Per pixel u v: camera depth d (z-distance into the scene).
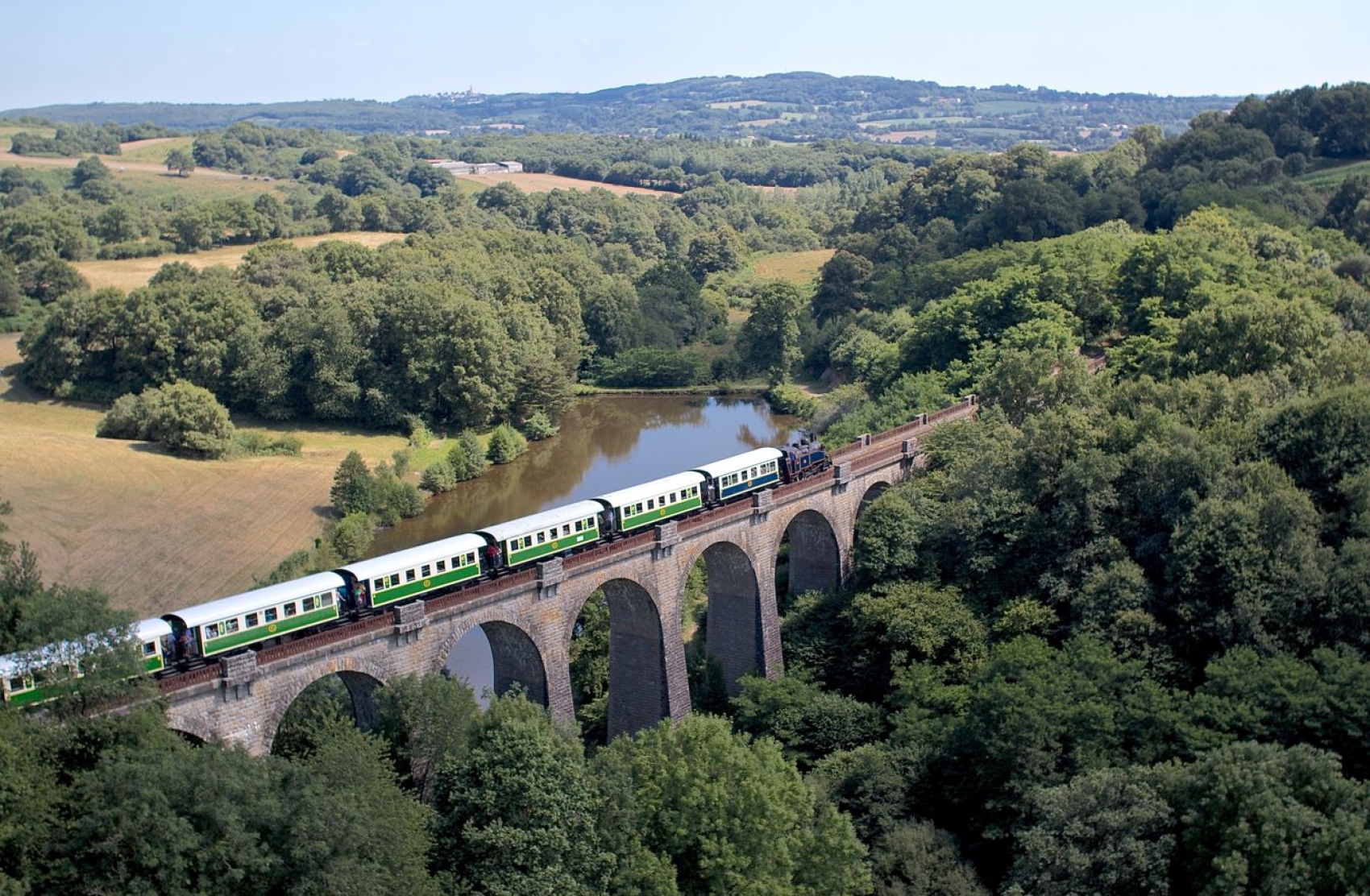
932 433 125.62
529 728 66.00
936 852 75.75
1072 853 68.12
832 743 91.12
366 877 55.62
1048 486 107.25
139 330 183.12
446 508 158.62
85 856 53.25
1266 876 63.94
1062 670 84.12
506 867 62.06
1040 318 165.50
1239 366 129.50
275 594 75.19
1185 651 91.25
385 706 69.44
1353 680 78.31
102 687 59.19
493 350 190.00
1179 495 98.56
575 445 193.88
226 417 162.50
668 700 94.75
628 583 93.25
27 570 68.81
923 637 97.25
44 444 154.25
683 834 66.62
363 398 185.88
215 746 58.81
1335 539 95.31
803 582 116.31
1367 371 121.62
